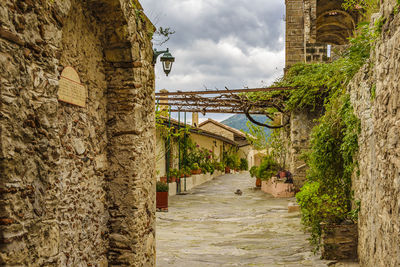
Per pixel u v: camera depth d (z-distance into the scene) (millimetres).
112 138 4812
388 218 4141
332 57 14898
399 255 3689
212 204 15016
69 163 3932
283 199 15719
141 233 4918
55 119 2934
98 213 4535
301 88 13648
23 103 2588
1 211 2387
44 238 2750
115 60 4758
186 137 21203
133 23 4754
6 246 2395
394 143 3873
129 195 4734
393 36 3900
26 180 2594
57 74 3004
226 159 35938
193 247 7730
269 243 8016
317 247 6898
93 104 4488
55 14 2977
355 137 6273
